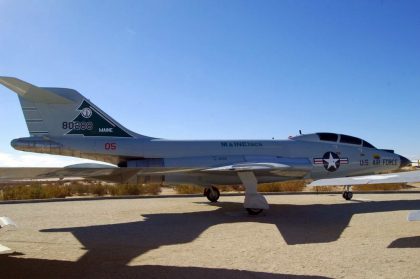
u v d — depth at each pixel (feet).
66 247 25.21
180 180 47.78
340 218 37.24
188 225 34.12
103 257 22.17
